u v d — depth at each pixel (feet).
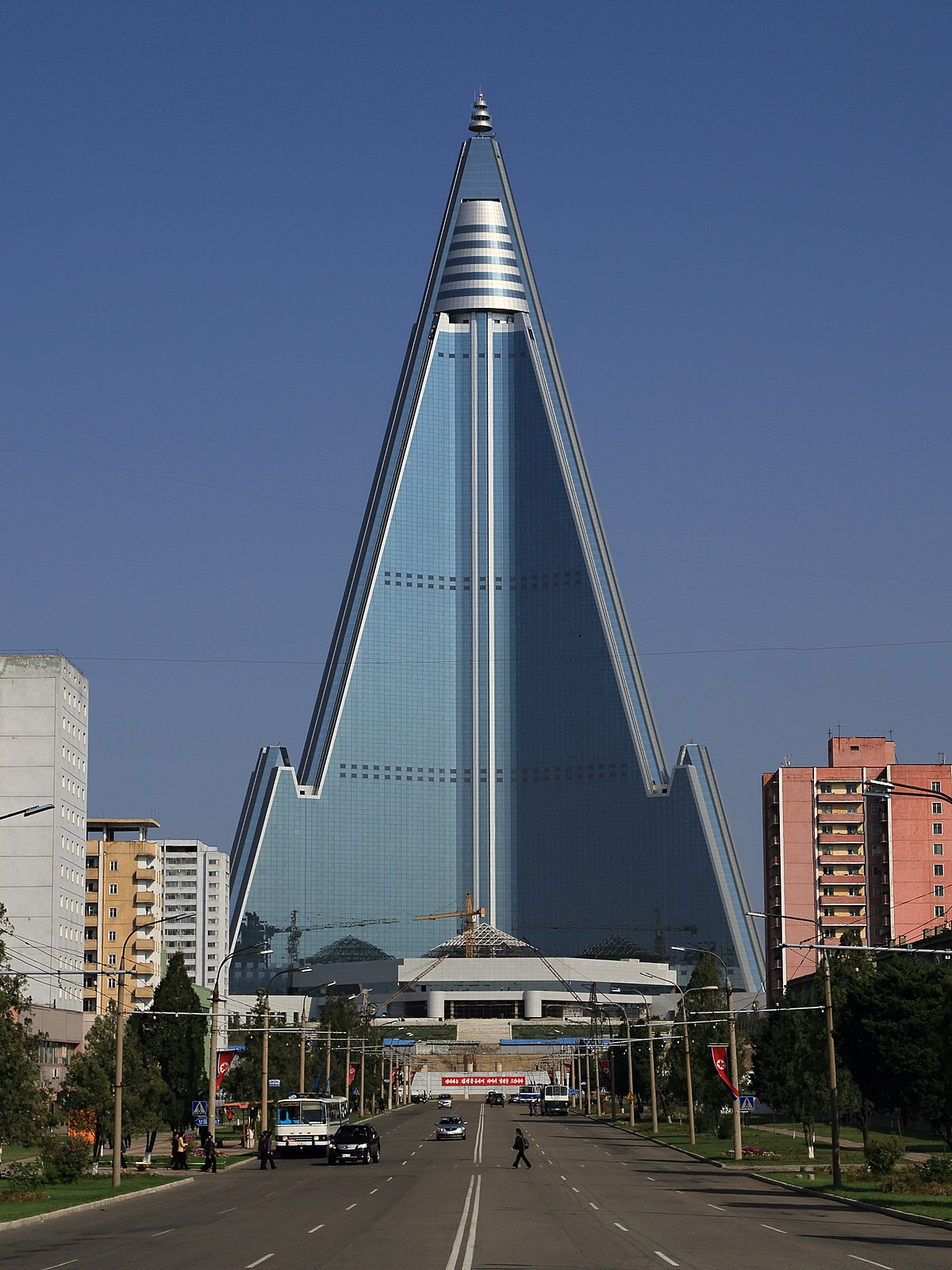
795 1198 266.57
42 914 620.08
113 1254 173.68
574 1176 322.14
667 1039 574.97
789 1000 422.41
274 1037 565.94
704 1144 449.48
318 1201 258.37
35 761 632.38
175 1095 412.77
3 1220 221.05
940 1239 191.62
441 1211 235.20
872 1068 333.01
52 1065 581.12
